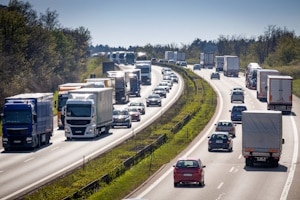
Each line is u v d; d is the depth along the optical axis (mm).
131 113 147625
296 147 110000
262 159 88625
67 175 77688
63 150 103188
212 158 97312
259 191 70875
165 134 114125
